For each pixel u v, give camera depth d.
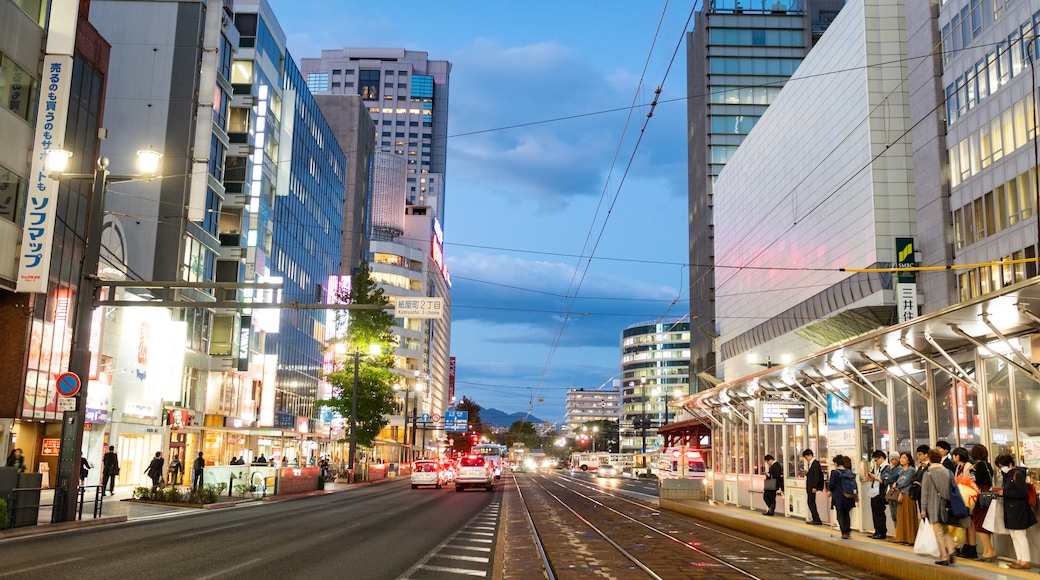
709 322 96.25
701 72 110.94
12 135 27.44
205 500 30.02
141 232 47.22
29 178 28.33
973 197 45.44
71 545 16.09
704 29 109.19
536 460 127.81
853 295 54.38
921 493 13.79
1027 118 40.72
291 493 41.19
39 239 27.69
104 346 37.78
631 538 20.28
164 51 49.38
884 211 52.12
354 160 115.88
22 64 27.78
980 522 13.68
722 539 20.39
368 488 52.97
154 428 43.31
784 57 107.12
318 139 86.62
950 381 17.97
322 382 87.44
